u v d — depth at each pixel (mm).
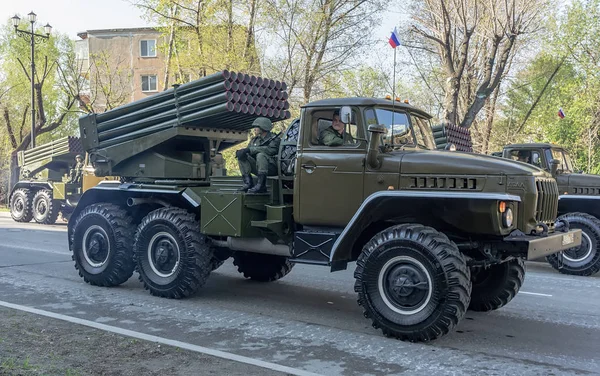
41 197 18875
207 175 7992
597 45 24469
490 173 5469
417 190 5562
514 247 5465
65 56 31891
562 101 25469
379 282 5551
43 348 4863
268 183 6801
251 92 7152
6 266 9633
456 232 5730
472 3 18375
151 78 40031
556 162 10328
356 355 5000
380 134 5840
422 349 5203
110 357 4691
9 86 30859
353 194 5945
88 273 7902
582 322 6344
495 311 6832
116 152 8125
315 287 8250
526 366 4789
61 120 30656
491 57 18656
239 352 5043
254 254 8469
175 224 7074
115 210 7875
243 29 21406
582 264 9594
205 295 7559
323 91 21922
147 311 6559
